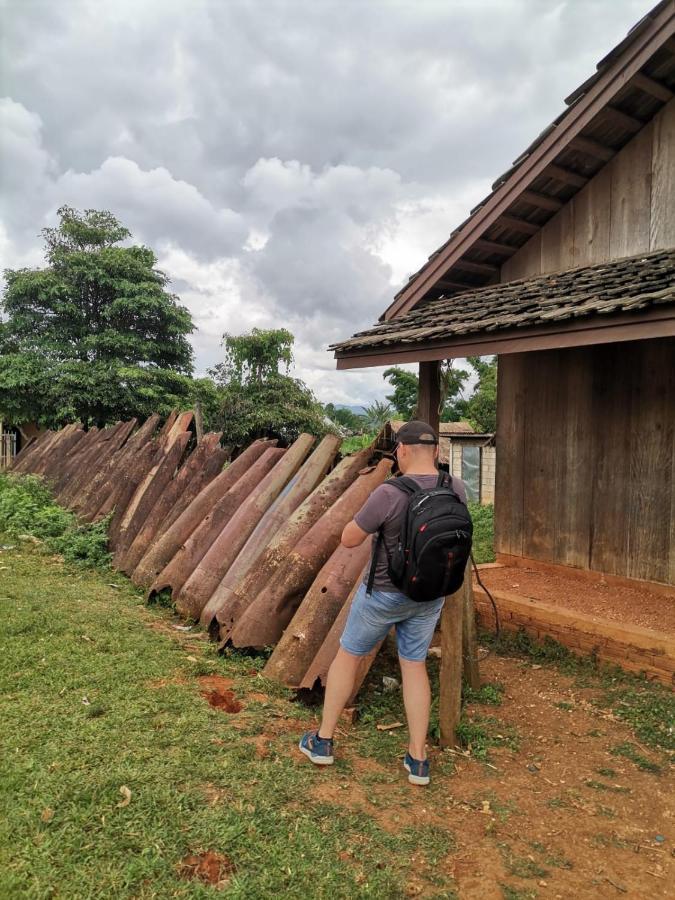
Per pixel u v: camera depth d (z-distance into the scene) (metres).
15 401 19.67
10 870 2.12
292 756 3.07
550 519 6.77
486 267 7.09
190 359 24.52
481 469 21.31
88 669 3.89
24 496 9.45
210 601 5.20
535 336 4.51
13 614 4.86
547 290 5.49
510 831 2.63
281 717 3.52
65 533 7.80
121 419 21.28
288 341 19.77
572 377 6.54
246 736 3.23
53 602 5.32
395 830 2.55
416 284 6.90
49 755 2.84
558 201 6.39
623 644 4.59
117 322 22.61
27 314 21.89
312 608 4.18
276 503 5.55
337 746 3.28
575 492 6.50
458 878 2.29
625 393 6.04
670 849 2.57
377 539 2.96
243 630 4.51
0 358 20.25
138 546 6.84
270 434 18.73
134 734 3.10
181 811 2.50
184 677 3.97
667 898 2.26
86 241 23.64
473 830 2.62
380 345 5.80
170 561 6.10
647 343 5.85
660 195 5.62
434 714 3.73
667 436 5.68
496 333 4.75
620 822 2.75
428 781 2.95
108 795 2.56
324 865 2.28
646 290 4.16
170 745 3.04
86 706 3.36
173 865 2.20
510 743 3.50
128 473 8.31
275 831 2.45
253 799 2.65
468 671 4.29
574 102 5.48
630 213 5.87
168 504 6.97
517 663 4.91
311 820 2.55
